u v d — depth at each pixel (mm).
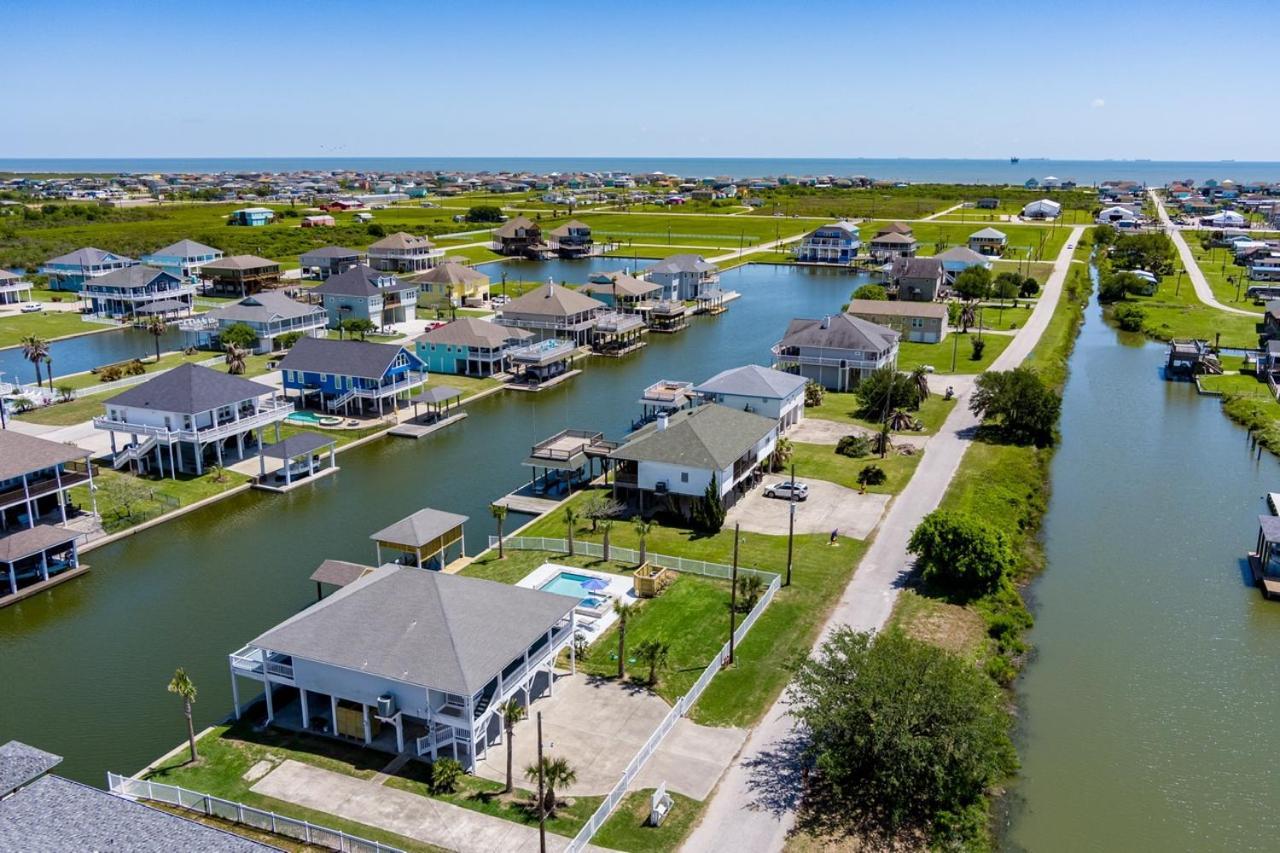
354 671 40906
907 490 73812
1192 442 89625
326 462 82688
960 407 98500
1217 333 131000
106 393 100062
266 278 163625
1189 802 40125
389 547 57750
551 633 45812
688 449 67312
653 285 151000
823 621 53125
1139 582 60625
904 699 37844
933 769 36344
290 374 98750
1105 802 40031
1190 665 51000
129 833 29016
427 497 74625
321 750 41531
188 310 143250
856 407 98500
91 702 47062
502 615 43344
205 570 61906
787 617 53594
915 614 53906
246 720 44219
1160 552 65125
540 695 45844
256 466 80188
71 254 164250
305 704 42812
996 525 66000
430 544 57719
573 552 62344
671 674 47844
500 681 41406
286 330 124062
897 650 40562
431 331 116812
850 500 71812
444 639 40906
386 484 77625
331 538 66750
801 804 38031
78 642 53000
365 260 185375
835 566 60250
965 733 37219
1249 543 66625
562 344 119500
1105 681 49312
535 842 35594
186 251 167500
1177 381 113750
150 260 167500
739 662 48844
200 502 72500
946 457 81938
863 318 132125
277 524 69375
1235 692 48531
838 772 37438
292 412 93000
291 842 35438
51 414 92188
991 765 37938
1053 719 45938
